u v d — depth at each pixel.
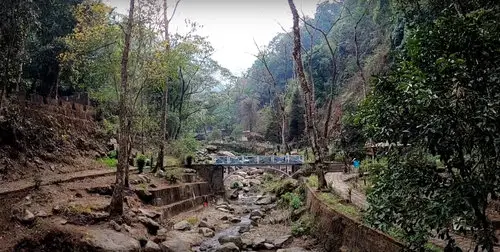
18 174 19.58
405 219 7.14
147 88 27.28
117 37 22.83
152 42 23.12
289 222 22.56
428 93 6.12
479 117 5.83
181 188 27.75
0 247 12.08
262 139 67.50
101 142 32.41
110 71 24.55
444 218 6.25
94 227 15.38
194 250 17.52
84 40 23.33
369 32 53.34
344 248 13.65
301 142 54.44
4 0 16.66
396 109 6.81
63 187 19.05
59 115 27.98
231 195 37.22
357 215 14.30
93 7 22.12
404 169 7.15
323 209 17.34
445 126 6.00
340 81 54.94
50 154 24.06
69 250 13.32
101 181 22.28
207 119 55.66
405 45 8.19
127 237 15.07
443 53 6.67
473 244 9.69
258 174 52.22
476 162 6.55
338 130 40.12
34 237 13.20
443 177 6.85
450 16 6.77
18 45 18.25
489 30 6.48
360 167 24.88
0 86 19.12
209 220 24.42
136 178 25.41
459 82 6.23
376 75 7.36
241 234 20.88
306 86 23.12
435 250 9.46
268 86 74.75
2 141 20.61
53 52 27.39
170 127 44.75
